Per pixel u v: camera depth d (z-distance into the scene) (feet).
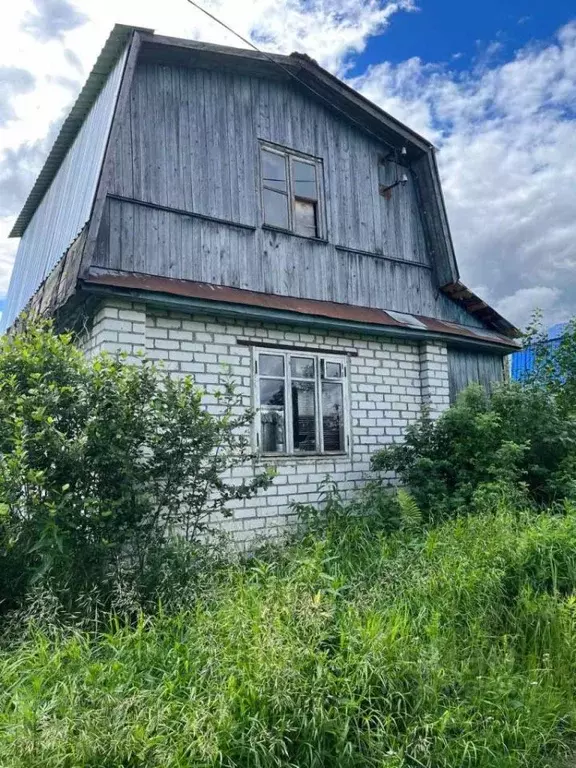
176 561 15.21
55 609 12.92
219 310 22.45
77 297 20.34
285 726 9.50
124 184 22.71
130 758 8.55
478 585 15.17
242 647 10.89
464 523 19.70
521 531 18.40
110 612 13.52
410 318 30.42
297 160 28.68
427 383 30.22
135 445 15.88
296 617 11.79
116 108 21.98
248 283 25.58
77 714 9.09
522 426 26.55
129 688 10.05
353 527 21.39
